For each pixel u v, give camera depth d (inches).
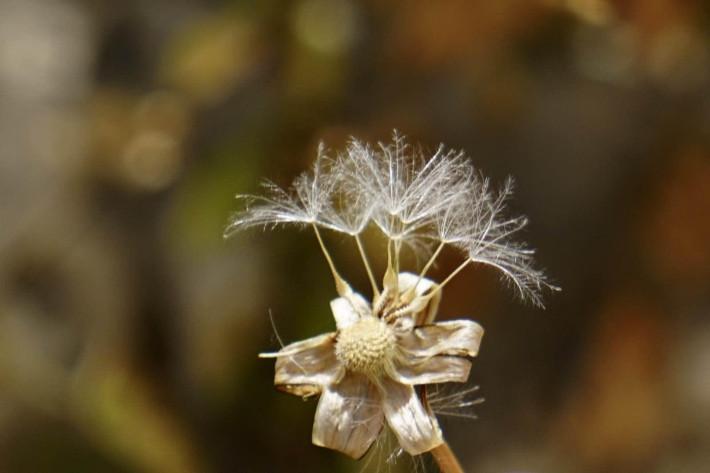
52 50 27.0
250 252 23.0
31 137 26.0
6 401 23.4
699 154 24.2
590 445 24.1
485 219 11.9
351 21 23.1
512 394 24.2
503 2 22.3
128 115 25.3
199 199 23.4
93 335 24.4
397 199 11.9
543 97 23.6
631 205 24.6
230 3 25.5
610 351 24.5
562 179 24.1
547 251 24.4
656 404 24.2
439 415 11.9
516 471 23.5
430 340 11.6
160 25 25.9
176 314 23.9
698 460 23.7
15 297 24.7
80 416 23.5
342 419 11.5
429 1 22.7
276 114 22.9
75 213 25.4
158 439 23.5
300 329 22.4
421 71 23.0
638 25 20.7
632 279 24.7
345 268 22.0
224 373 23.4
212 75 24.0
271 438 23.2
